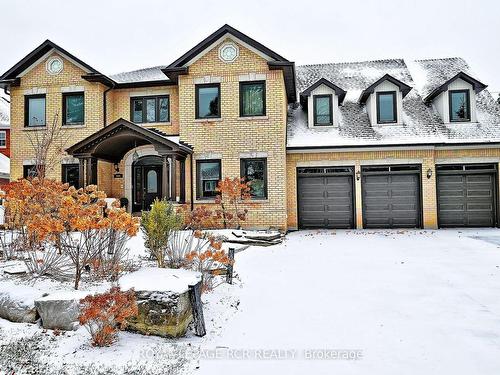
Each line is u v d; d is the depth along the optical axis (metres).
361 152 17.80
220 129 16.42
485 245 12.09
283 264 9.59
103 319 4.85
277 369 4.38
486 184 17.69
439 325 5.58
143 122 18.08
